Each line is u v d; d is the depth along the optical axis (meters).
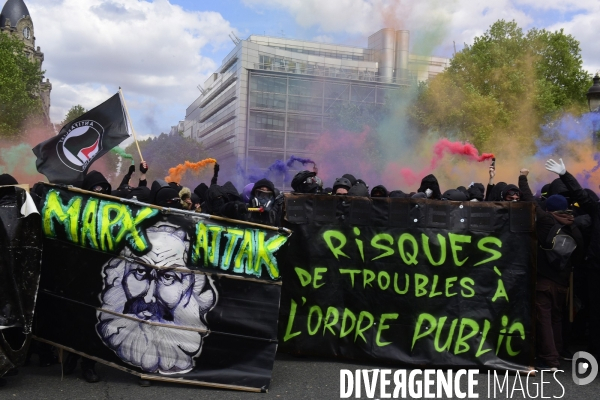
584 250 6.28
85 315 5.38
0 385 5.16
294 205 6.18
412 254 6.01
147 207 5.39
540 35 38.62
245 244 5.43
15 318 5.12
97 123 7.25
